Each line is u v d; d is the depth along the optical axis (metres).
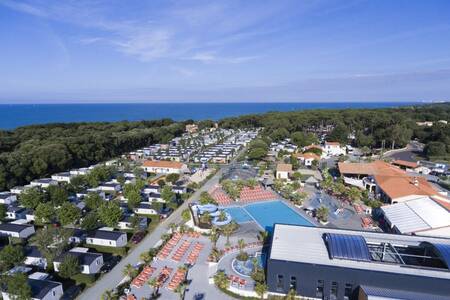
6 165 98.56
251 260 51.59
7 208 73.31
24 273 44.88
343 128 167.38
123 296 42.94
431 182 102.75
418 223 60.81
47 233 51.78
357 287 39.72
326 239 47.12
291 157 125.12
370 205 76.31
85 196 81.69
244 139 194.12
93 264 48.84
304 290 41.94
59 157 115.00
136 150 165.62
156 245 58.25
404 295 37.34
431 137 166.75
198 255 54.03
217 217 67.62
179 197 85.88
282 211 75.62
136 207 74.38
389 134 158.62
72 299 42.41
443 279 36.91
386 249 46.03
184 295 43.03
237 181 96.06
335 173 112.19
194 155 148.12
